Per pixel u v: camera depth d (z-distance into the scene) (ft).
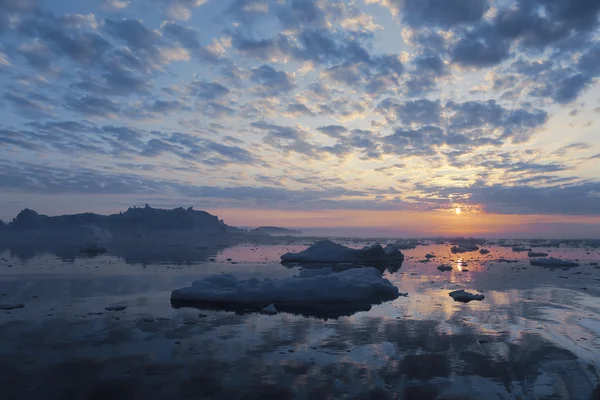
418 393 18.83
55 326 30.68
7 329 29.66
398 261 100.68
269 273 67.92
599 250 147.95
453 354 24.68
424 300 43.70
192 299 41.93
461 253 133.49
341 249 102.12
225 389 19.08
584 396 18.67
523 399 18.28
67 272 65.51
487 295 46.57
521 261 98.32
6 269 69.05
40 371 21.25
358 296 43.52
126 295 44.60
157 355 24.06
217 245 185.47
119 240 188.85
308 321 33.68
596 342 27.25
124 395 18.30
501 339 28.02
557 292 48.60
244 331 30.12
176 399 17.90
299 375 20.99
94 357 23.58
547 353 24.91
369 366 22.48
